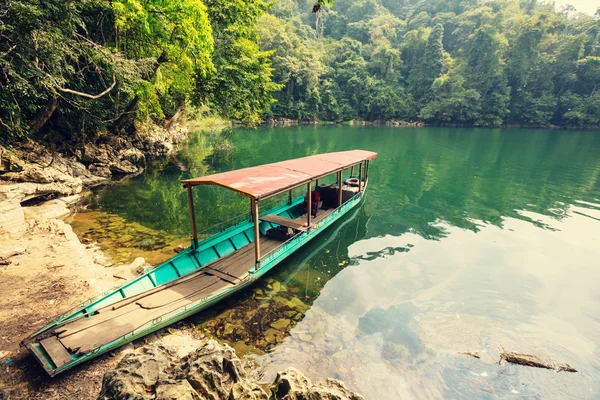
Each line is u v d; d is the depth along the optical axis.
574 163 28.27
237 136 45.06
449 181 22.20
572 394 5.74
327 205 14.79
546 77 65.56
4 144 13.03
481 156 32.12
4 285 7.49
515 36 67.19
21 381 5.11
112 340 5.84
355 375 5.95
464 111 67.44
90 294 7.34
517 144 41.16
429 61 74.75
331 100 76.44
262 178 9.35
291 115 73.38
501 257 11.23
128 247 10.52
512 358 6.54
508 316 7.96
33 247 9.41
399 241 12.61
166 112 29.83
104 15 15.33
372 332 7.19
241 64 22.52
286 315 7.62
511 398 5.65
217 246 9.99
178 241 11.31
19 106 13.27
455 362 6.41
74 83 15.94
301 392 4.47
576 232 13.47
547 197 18.53
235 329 6.99
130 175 20.92
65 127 18.02
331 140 43.78
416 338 7.05
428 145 39.97
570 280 9.75
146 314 6.68
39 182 13.27
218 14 20.61
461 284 9.44
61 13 12.52
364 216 15.47
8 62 10.90
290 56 69.25
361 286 9.20
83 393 5.00
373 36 93.38
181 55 18.94
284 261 10.29
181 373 4.44
